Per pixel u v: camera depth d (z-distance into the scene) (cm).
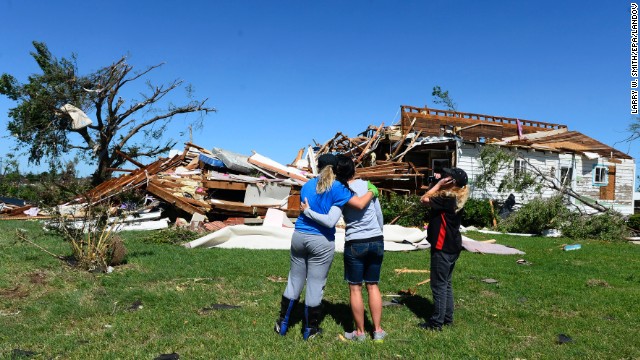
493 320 538
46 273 651
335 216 431
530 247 1178
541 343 464
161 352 416
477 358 416
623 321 540
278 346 433
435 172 507
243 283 655
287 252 951
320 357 406
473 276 757
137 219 1368
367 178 1861
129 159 1870
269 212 1246
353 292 449
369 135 2353
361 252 439
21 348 422
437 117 2302
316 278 448
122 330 468
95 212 730
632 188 2383
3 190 2183
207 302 565
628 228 1572
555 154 2142
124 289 608
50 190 716
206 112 2758
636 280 764
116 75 2548
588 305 598
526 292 657
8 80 2486
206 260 817
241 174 1703
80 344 433
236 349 421
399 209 1653
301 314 529
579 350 442
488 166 1919
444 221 480
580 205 2148
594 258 998
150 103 2672
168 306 548
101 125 2581
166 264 762
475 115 2402
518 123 2444
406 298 616
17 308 526
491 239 1298
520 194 2017
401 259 901
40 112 2552
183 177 1648
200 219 1376
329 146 2445
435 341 455
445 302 490
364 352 421
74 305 534
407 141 2222
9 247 818
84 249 719
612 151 2311
